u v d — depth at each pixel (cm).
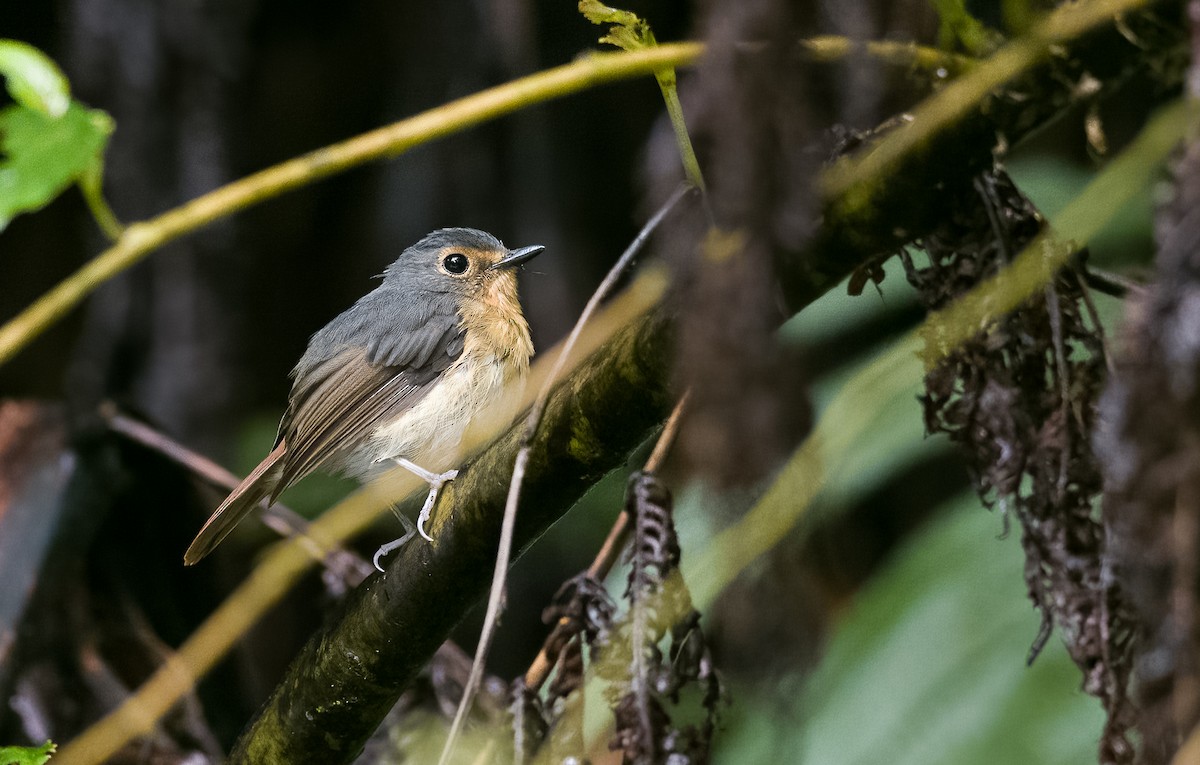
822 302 997
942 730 726
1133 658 452
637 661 483
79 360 1399
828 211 441
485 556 594
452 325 980
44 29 1478
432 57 1396
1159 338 374
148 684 829
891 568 829
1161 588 375
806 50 418
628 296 609
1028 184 955
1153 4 453
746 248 385
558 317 1359
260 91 1467
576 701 532
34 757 531
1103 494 443
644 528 495
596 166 1398
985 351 496
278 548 916
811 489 436
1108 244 833
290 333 1529
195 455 989
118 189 1394
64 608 909
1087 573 469
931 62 475
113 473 976
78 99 1394
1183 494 368
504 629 1352
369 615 630
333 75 1480
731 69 386
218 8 1404
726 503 385
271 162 1488
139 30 1391
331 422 952
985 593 770
